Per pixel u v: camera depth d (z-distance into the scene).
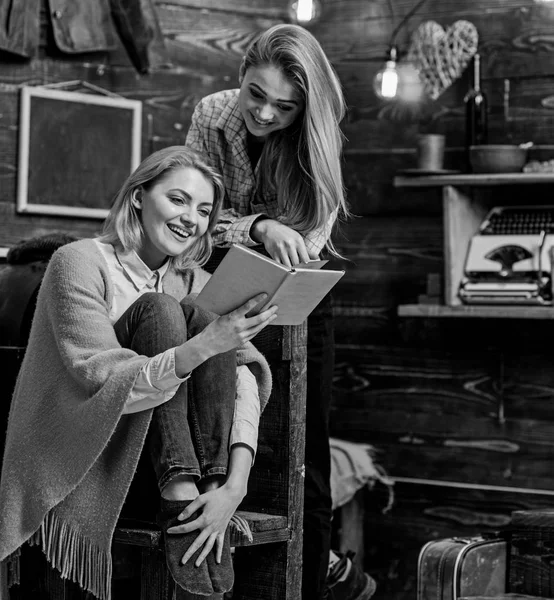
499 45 4.06
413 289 4.20
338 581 3.18
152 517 2.26
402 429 4.18
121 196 2.38
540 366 3.96
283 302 2.10
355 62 4.32
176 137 4.12
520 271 3.79
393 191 4.24
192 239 2.37
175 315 2.20
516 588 2.74
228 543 2.18
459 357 4.10
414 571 4.07
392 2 4.26
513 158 3.84
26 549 2.50
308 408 2.81
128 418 2.16
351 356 4.29
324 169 2.47
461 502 4.02
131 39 3.94
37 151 3.79
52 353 2.26
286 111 2.47
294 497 2.46
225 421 2.22
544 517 2.71
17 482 2.24
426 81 4.17
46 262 3.01
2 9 3.65
